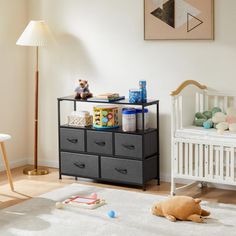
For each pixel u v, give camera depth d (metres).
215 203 4.21
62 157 4.97
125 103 4.62
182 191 4.52
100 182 4.89
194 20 4.57
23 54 5.49
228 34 4.47
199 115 4.50
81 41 5.18
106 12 5.02
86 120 4.88
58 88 5.37
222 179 4.16
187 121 4.50
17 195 4.49
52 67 5.38
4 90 5.33
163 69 4.79
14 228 3.70
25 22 5.48
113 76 5.05
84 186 4.71
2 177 5.08
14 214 3.99
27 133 5.61
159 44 4.78
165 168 4.88
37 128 5.23
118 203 4.23
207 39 4.55
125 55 4.97
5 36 5.29
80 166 4.88
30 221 3.84
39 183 4.86
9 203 4.27
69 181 4.93
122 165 4.66
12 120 5.45
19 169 5.41
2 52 5.27
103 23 5.05
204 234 3.55
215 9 4.50
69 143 4.91
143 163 4.55
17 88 5.46
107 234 3.57
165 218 3.88
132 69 4.95
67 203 4.15
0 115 5.32
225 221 3.80
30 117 5.58
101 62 5.10
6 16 5.28
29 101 5.56
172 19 4.67
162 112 4.84
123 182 4.68
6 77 5.34
